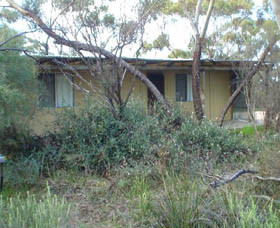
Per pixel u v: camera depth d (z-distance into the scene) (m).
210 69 14.02
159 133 7.79
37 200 5.92
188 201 4.34
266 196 4.74
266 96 11.09
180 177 5.52
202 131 8.10
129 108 8.30
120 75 8.05
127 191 6.12
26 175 6.75
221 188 4.92
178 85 14.62
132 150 7.21
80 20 7.71
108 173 7.05
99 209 5.55
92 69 7.86
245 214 3.94
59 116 8.05
